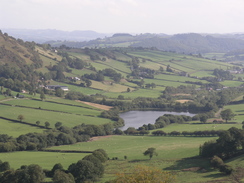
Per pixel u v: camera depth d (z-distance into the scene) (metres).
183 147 157.62
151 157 143.50
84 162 116.12
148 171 85.62
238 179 105.50
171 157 141.25
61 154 158.38
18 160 144.38
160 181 81.06
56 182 106.38
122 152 157.38
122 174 86.25
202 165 125.12
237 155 129.25
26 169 112.44
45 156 153.62
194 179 109.81
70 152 164.12
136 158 144.00
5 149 165.00
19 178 110.12
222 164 114.94
